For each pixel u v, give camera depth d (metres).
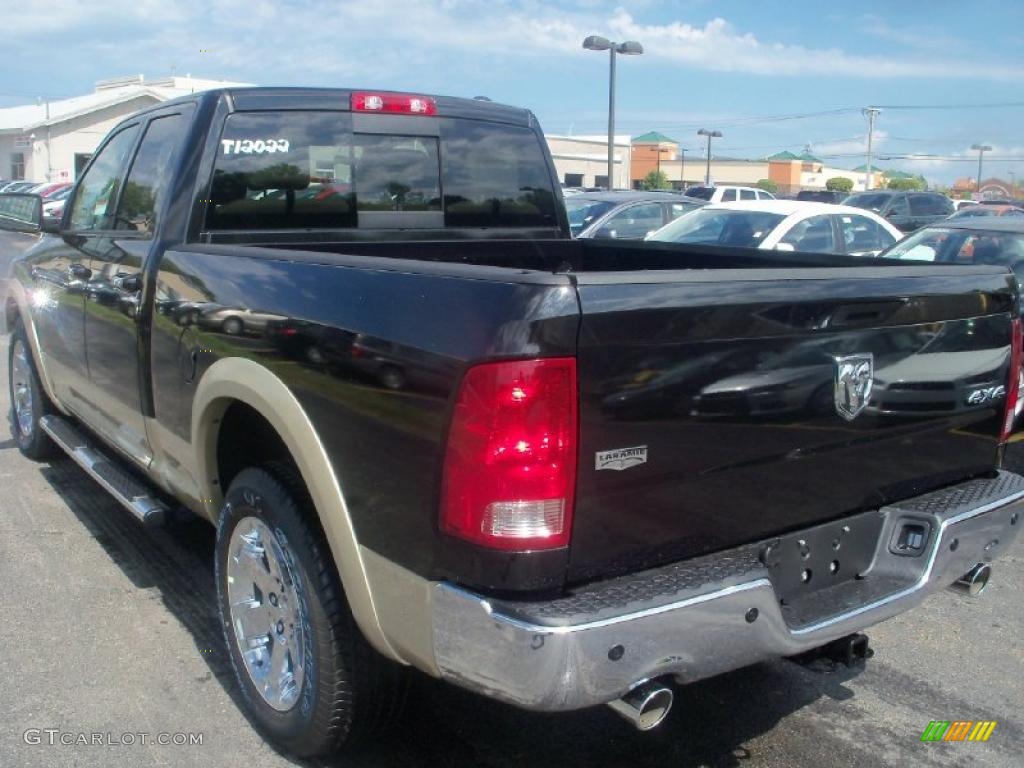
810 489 2.92
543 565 2.38
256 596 3.37
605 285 2.37
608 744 3.42
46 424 5.55
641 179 74.69
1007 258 7.17
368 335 2.66
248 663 3.37
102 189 4.91
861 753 3.42
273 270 3.16
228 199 4.03
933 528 3.14
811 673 3.97
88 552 4.89
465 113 4.73
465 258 4.71
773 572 2.89
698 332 2.51
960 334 3.22
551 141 56.78
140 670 3.78
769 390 2.68
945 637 4.36
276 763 3.22
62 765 3.16
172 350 3.70
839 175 88.12
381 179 4.47
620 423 2.41
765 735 3.51
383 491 2.62
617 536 2.49
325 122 4.28
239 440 3.58
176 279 3.69
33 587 4.48
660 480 2.53
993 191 88.62
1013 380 3.50
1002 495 3.35
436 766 3.24
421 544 2.51
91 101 56.34
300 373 2.93
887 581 3.12
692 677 2.54
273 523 3.10
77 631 4.07
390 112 4.46
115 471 4.56
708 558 2.70
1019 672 4.04
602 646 2.33
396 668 2.97
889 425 3.04
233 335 3.26
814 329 2.75
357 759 3.26
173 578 4.62
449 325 2.45
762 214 9.78
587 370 2.35
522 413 2.30
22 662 3.81
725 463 2.64
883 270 2.96
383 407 2.61
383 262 2.79
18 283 5.87
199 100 4.08
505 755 3.33
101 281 4.39
